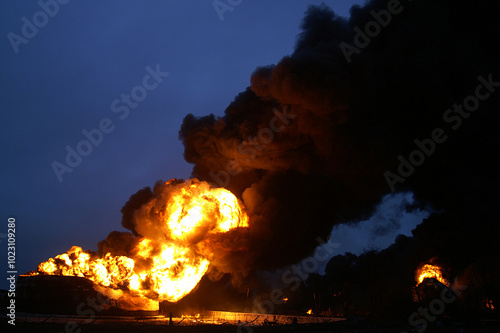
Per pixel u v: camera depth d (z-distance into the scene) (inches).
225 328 1813.5
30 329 1763.0
